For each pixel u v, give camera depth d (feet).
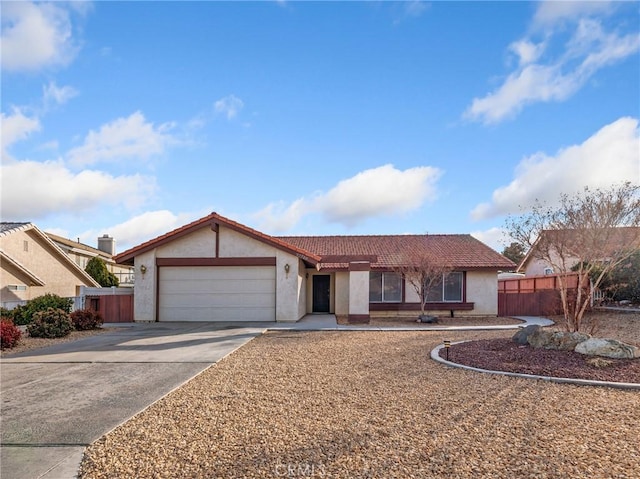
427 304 67.51
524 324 56.95
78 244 118.11
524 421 17.87
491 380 24.80
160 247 60.08
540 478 12.90
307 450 15.16
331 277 72.49
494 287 67.77
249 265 59.57
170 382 25.67
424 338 43.19
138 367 30.14
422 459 14.29
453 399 21.18
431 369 28.04
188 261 59.82
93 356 34.55
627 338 39.75
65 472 13.88
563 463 13.87
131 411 20.04
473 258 69.46
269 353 35.22
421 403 20.61
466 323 58.44
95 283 97.04
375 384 24.41
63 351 37.35
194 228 59.11
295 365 30.17
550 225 36.47
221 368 29.48
